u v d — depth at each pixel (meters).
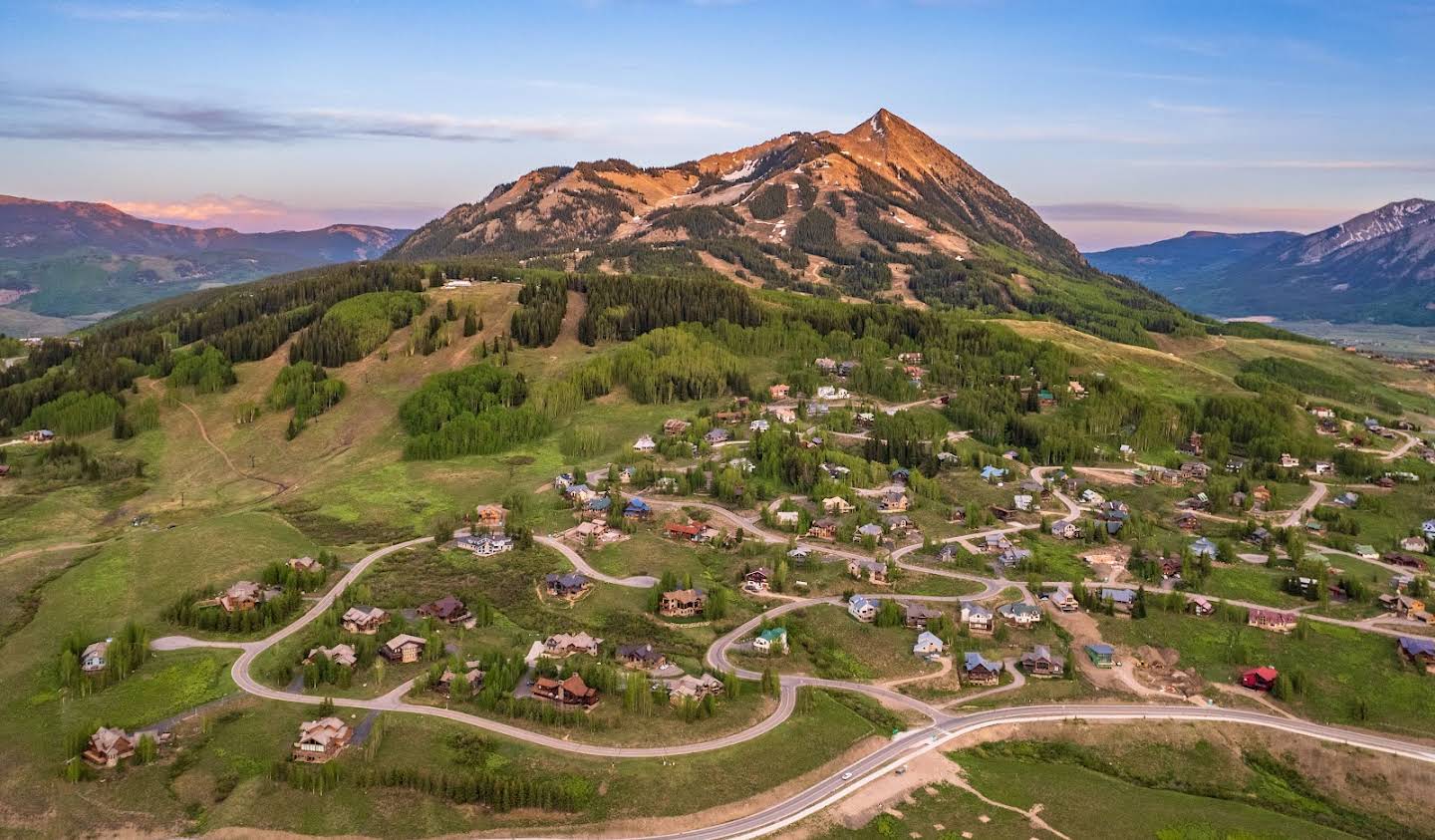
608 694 144.62
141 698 142.00
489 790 118.31
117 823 114.62
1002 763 136.00
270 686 145.62
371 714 136.38
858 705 147.25
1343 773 140.25
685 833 115.50
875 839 116.19
